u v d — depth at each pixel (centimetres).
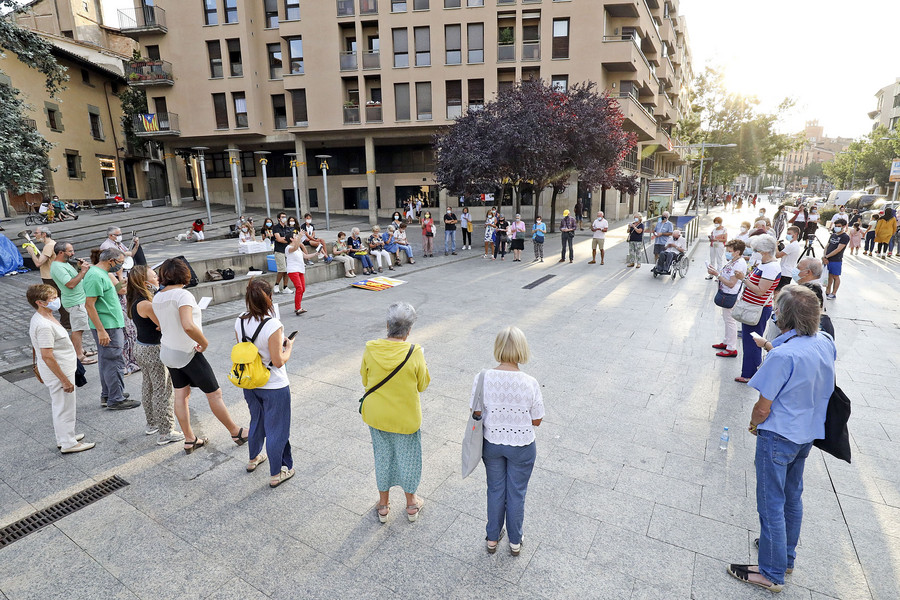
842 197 3338
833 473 425
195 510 380
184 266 419
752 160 4575
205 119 3253
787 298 297
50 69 1466
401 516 374
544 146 2008
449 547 340
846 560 327
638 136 3725
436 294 1176
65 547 342
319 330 884
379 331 875
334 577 314
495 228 1758
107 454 460
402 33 2992
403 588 305
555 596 299
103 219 2652
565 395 586
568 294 1152
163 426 479
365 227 2884
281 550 338
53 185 2936
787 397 289
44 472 430
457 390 605
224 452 465
